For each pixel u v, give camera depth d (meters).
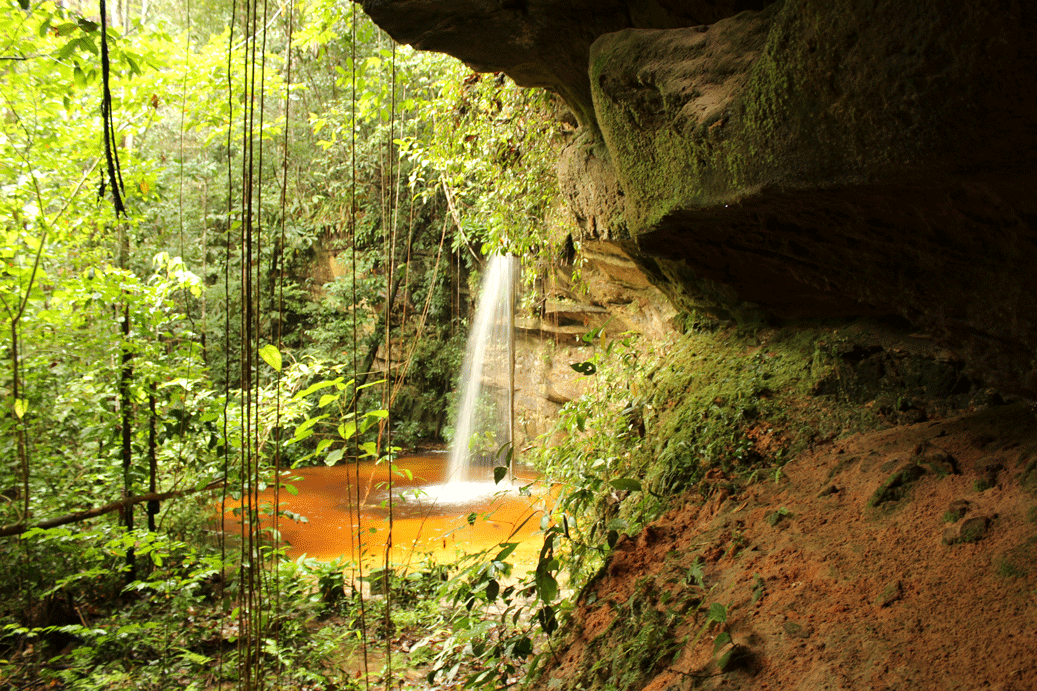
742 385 4.59
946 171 1.55
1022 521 2.14
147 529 5.09
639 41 2.56
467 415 14.34
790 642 2.23
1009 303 1.90
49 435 4.82
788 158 1.90
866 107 1.56
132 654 4.32
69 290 4.48
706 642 2.50
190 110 5.11
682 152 2.41
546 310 10.57
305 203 12.81
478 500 9.93
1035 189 1.47
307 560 4.58
